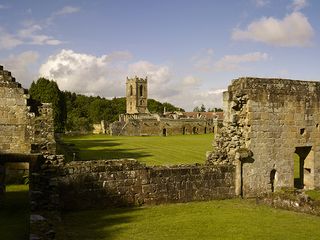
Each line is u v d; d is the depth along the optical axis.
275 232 15.45
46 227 12.64
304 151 25.69
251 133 22.77
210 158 22.80
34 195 16.08
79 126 127.19
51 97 72.75
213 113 137.25
